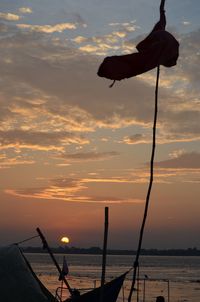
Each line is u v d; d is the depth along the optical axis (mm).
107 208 10805
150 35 9891
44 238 20234
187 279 129000
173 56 9812
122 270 174625
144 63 9742
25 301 15133
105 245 10734
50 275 125688
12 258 16281
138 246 9008
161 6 10023
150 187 8852
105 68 9836
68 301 19625
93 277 122500
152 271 185125
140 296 73188
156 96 9000
